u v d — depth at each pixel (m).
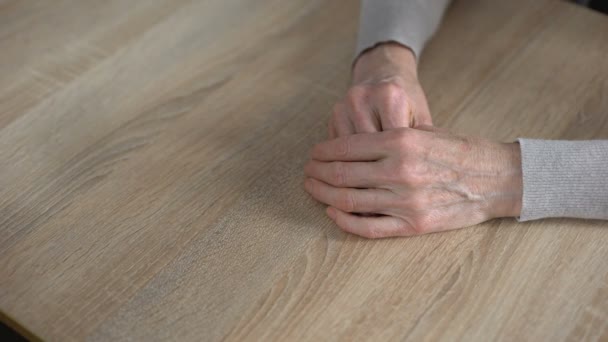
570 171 0.76
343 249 0.76
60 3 0.99
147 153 0.83
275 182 0.81
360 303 0.73
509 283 0.74
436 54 0.92
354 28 0.96
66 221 0.78
